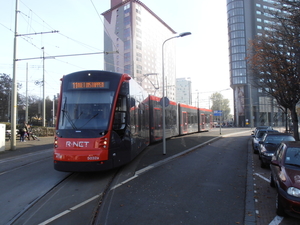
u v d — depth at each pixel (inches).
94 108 300.4
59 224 170.2
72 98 306.8
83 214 187.9
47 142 783.7
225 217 180.4
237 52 2874.0
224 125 3245.6
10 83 1659.7
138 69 3228.3
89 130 285.0
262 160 362.3
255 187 260.4
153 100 640.4
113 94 308.0
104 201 216.1
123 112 319.3
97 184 274.1
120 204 207.8
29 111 2130.9
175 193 238.7
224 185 268.7
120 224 168.1
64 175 318.7
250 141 862.5
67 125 292.4
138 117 414.9
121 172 329.1
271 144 390.9
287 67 490.6
